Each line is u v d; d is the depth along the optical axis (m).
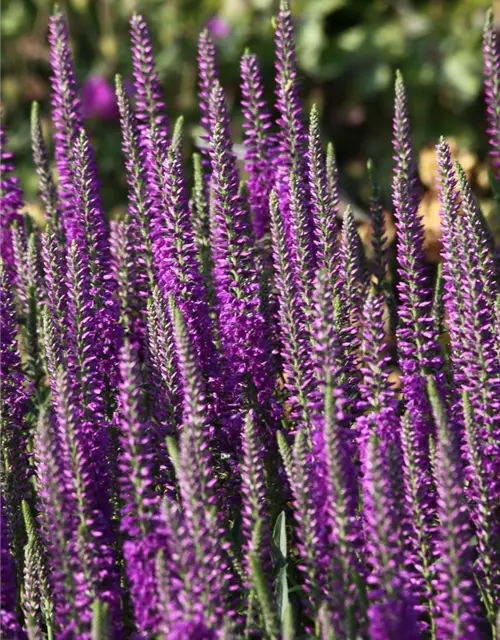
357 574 1.48
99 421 1.58
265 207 1.71
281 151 1.69
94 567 1.49
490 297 1.61
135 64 1.71
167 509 1.45
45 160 1.79
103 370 1.64
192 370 1.50
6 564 1.50
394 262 1.84
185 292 1.61
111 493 1.58
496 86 1.73
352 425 1.58
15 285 1.77
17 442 1.62
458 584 1.45
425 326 1.60
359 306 1.71
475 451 1.53
